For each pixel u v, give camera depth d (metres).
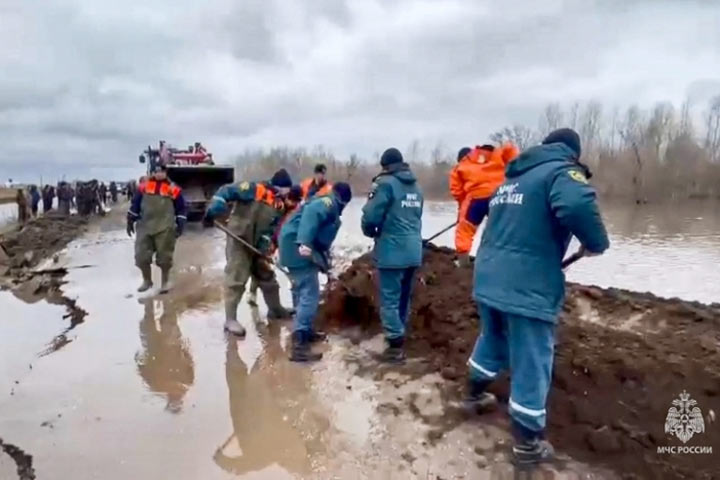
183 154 18.38
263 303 7.15
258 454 3.51
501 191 3.44
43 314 6.96
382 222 4.80
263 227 6.01
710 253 14.23
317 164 5.55
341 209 5.22
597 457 3.33
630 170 51.03
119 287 8.16
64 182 26.23
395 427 3.80
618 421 3.49
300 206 5.29
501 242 3.35
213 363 5.02
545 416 3.46
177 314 6.64
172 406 4.18
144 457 3.48
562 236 3.25
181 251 11.45
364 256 6.97
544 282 3.22
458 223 6.25
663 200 43.16
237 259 5.96
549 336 3.29
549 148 3.31
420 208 4.95
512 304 3.23
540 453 3.29
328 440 3.67
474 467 3.32
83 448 3.58
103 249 12.21
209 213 5.81
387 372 4.69
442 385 4.38
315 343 5.51
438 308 5.40
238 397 4.32
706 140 54.06
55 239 14.71
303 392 4.39
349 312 6.05
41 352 5.47
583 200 3.02
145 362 5.06
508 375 4.18
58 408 4.15
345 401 4.21
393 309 4.87
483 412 3.91
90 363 5.04
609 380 3.79
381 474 3.28
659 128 54.91
